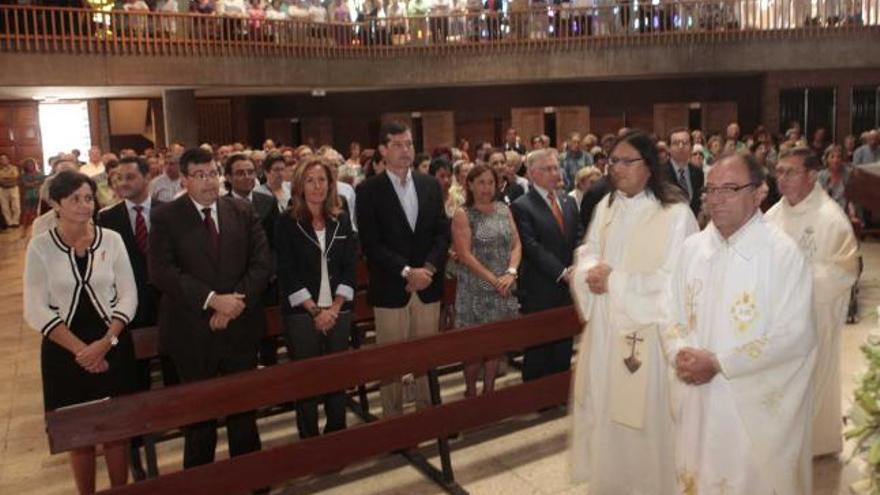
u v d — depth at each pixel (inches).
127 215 195.0
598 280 136.5
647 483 134.8
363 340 255.6
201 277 147.6
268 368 136.7
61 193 134.3
